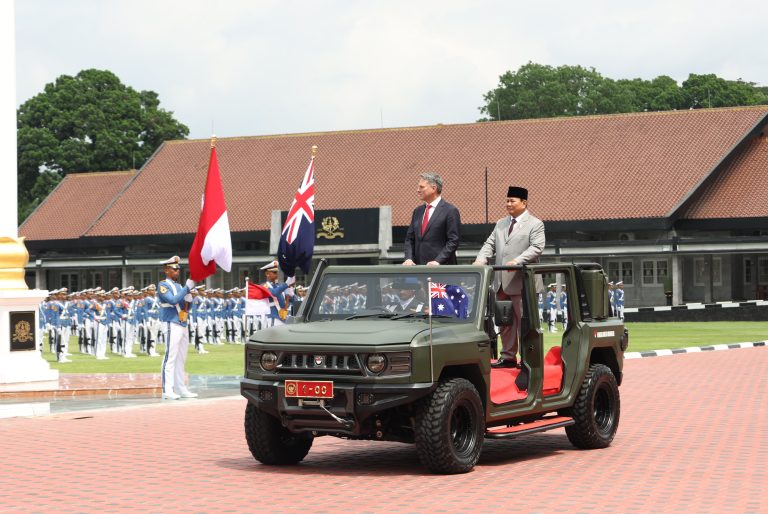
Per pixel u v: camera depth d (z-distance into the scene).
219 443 13.69
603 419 13.20
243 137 85.75
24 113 97.56
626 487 10.30
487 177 74.31
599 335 13.24
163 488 10.47
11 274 20.48
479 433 11.27
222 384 22.56
